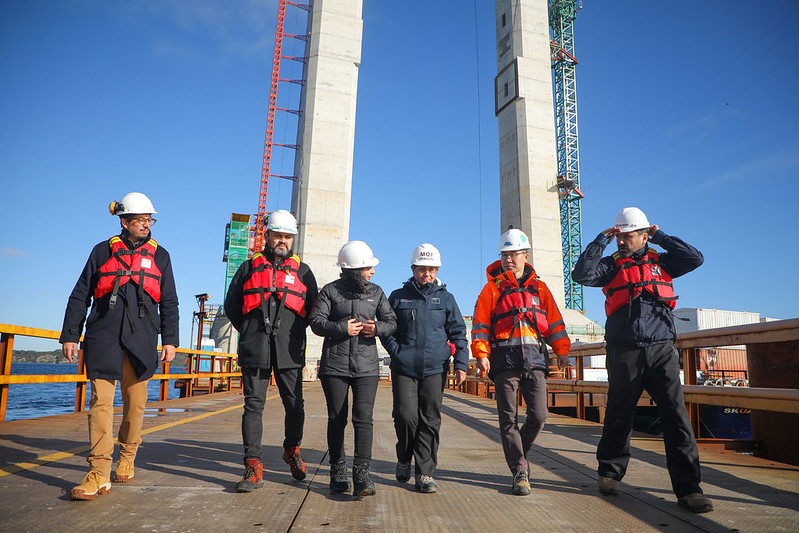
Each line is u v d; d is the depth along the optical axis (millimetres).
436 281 3758
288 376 3449
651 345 3221
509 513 2840
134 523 2479
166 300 3428
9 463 3682
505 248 3607
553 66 83438
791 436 4633
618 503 3070
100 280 3188
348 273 3514
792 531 2551
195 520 2557
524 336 3473
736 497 3170
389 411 8297
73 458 3916
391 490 3342
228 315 3602
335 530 2480
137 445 3391
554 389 8508
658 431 7973
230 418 6918
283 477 3596
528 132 64000
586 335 64000
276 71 80625
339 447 3303
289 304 3447
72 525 2422
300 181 61375
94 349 3086
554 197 63406
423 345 3480
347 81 64188
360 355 3371
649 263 3404
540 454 4652
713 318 48531
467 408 9016
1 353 5836
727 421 7344
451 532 2490
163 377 10133
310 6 67812
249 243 73125
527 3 67750
